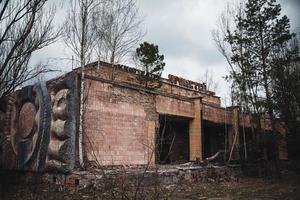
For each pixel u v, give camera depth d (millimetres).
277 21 22188
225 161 20188
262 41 22609
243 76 22422
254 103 21812
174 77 30641
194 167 16281
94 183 11203
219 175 17688
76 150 12789
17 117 15984
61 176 12594
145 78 25359
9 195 11531
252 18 22797
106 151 13852
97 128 13680
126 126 15062
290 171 22531
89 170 12516
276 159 21438
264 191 13594
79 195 10836
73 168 12438
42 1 10117
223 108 23656
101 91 14156
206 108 21750
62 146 12578
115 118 14586
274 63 21516
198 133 20094
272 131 21641
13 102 16484
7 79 10789
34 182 13766
